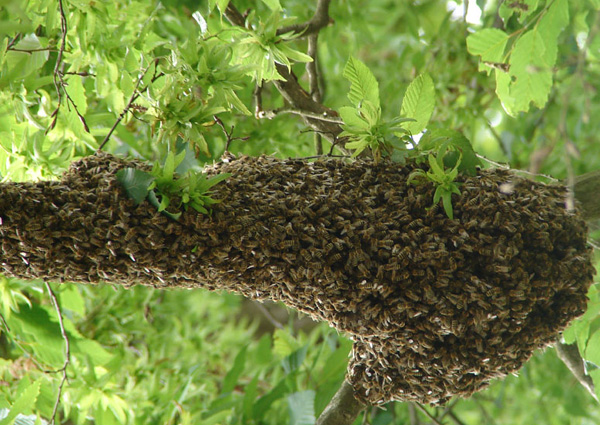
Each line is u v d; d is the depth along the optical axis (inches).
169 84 121.8
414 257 119.8
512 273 120.2
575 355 130.6
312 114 127.5
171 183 119.3
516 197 120.8
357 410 126.1
